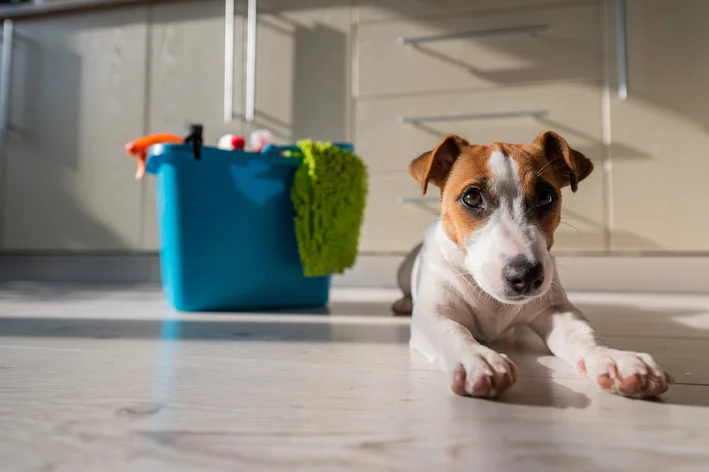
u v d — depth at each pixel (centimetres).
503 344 112
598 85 231
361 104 255
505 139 240
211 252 158
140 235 277
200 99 272
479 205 99
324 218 164
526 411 65
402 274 161
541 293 87
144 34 277
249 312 161
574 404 68
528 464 48
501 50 240
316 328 131
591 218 231
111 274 284
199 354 99
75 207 285
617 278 230
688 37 223
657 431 57
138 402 68
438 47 246
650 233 227
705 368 88
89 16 283
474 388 69
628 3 227
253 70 265
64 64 286
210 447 53
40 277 292
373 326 135
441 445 53
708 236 223
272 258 166
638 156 227
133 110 279
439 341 86
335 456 50
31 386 76
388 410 65
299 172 163
